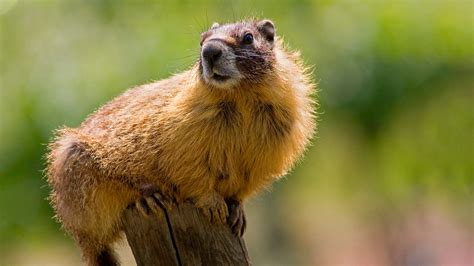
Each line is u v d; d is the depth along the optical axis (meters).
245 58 10.04
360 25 19.00
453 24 19.53
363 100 18.98
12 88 18.41
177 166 9.77
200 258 9.21
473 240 25.86
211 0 18.69
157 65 17.64
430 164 21.72
